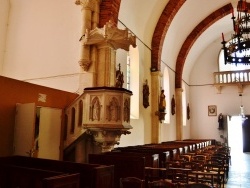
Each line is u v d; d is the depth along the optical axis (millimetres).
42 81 10805
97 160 7281
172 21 16609
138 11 13391
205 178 7270
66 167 5465
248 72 22031
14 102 7762
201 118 23719
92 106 8352
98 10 10227
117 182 6887
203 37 21875
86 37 9281
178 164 7980
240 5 10414
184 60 20719
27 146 7383
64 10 10984
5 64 11758
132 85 13477
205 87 23906
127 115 8680
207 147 16484
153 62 15430
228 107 22766
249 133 23047
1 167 5516
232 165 14461
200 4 17359
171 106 19531
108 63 9641
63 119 9156
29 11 11789
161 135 16531
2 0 11953
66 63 10492
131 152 8430
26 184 5047
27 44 11523
